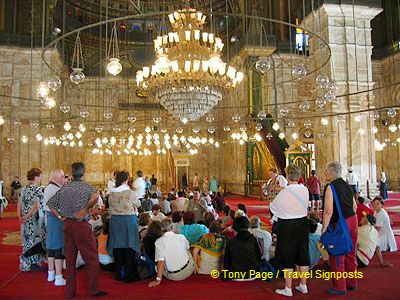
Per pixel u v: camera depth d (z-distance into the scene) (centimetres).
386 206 1388
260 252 511
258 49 1998
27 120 1875
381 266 573
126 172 521
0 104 1856
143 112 2648
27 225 563
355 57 1309
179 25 1012
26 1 1984
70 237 440
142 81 1027
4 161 1847
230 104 2422
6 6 1970
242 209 670
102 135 2591
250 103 2005
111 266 561
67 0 2567
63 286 489
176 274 498
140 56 2811
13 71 1892
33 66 1895
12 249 745
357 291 454
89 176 2570
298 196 436
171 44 1015
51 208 443
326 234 436
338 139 1357
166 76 943
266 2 2088
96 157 2594
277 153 1859
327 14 1370
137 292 461
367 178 1364
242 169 2202
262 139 1912
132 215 508
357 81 1289
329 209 426
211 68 943
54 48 1895
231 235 579
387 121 2259
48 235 496
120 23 2848
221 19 2692
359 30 1391
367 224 584
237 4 2334
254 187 2028
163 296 445
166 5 2858
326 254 546
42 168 1873
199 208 828
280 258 437
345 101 1376
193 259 529
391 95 2256
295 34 2044
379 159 2281
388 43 2283
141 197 905
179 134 2592
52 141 1778
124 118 2627
